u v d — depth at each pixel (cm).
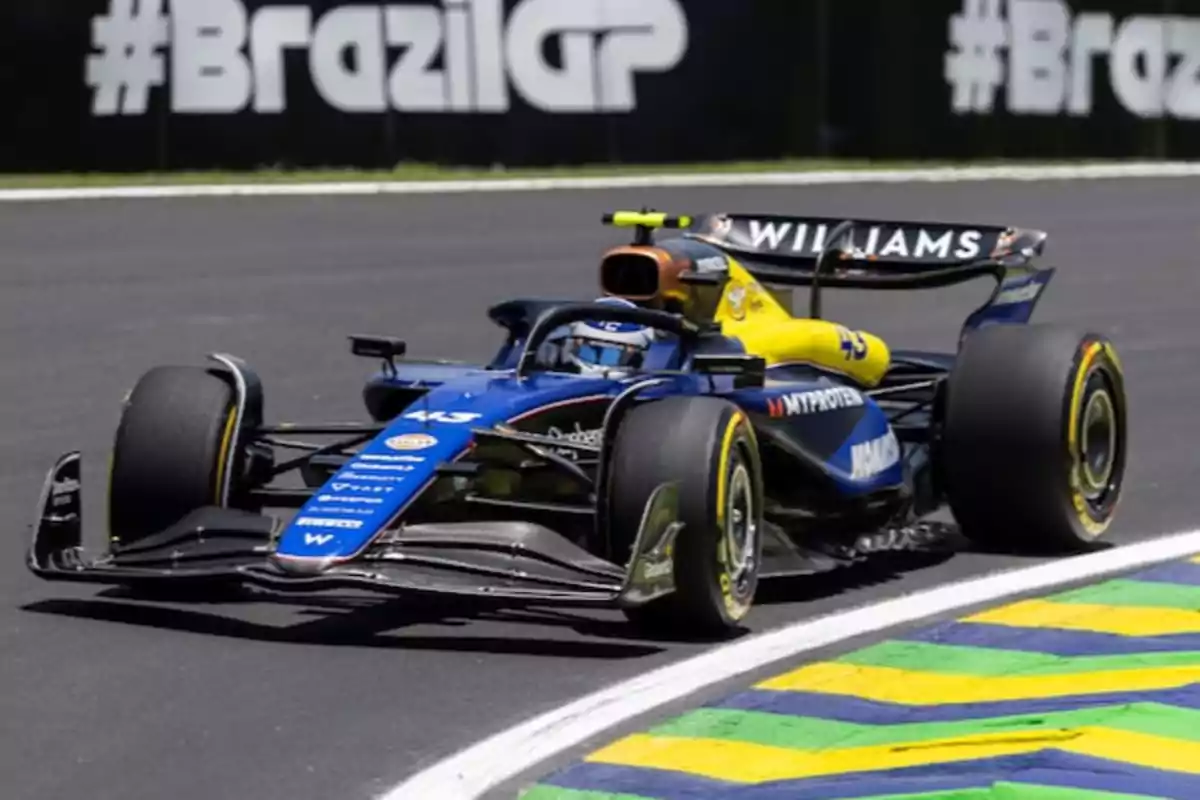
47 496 2530
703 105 7912
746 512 2545
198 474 2577
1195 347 5038
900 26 8256
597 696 2247
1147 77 8825
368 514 2344
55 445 3725
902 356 3419
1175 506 3400
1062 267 6219
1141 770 1919
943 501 3153
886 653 2431
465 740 2097
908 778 1909
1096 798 1833
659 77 7825
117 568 2489
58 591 2714
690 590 2433
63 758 2042
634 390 2484
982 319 3172
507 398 2577
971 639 2497
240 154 7219
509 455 2580
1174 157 8862
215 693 2255
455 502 2541
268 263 5784
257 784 1966
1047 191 7856
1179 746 1997
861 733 2105
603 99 7750
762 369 2644
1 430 3838
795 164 8106
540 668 2361
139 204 6644
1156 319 5425
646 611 2467
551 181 7425
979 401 2956
